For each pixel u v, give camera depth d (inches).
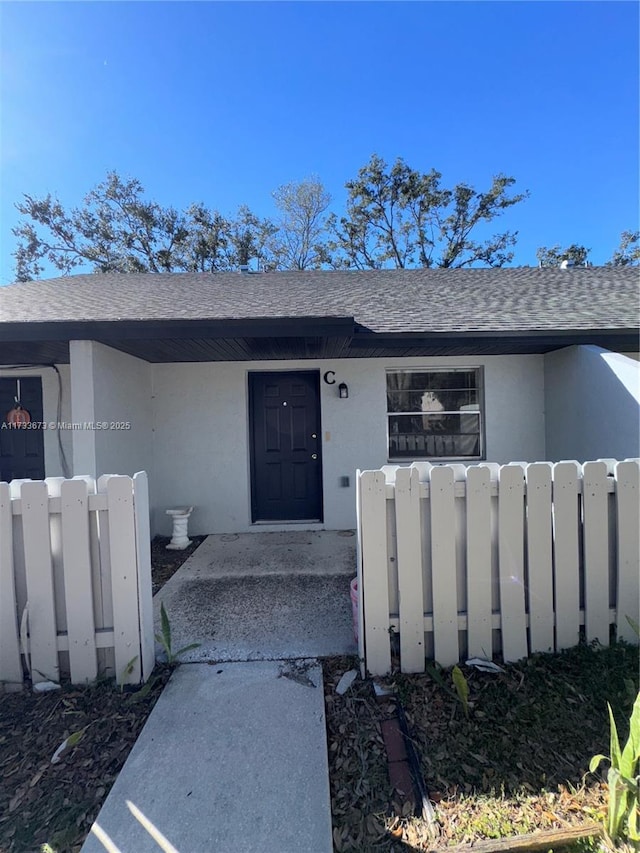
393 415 246.5
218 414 241.9
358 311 212.2
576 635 104.8
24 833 63.8
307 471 249.9
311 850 60.6
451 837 61.5
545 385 241.8
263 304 215.2
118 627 98.7
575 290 270.2
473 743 78.9
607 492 105.0
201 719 87.7
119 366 201.0
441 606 101.3
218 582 166.7
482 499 101.6
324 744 80.5
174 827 64.4
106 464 186.4
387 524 102.1
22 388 237.5
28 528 96.1
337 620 132.3
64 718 88.6
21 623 98.1
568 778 70.8
